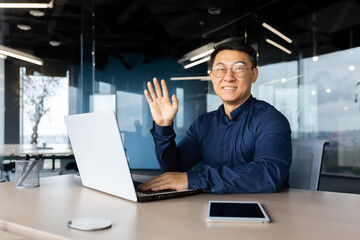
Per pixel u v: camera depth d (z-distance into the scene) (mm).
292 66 6461
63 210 731
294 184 1373
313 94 6656
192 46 6602
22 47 6508
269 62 6066
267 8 5871
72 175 1353
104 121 783
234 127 1238
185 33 6605
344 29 6387
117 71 6672
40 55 6602
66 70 6684
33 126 6488
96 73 6625
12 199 860
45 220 646
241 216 637
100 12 6344
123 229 578
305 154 1373
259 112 1215
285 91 6359
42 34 6551
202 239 520
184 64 6637
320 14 6176
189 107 6621
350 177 6219
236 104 1282
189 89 6633
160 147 1174
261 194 911
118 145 763
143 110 6625
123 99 6637
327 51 6582
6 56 6402
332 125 6543
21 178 1042
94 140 869
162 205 772
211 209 696
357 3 5848
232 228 582
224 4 5883
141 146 6570
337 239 523
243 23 6023
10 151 3299
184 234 546
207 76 6586
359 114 6285
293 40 6441
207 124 1352
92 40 5328
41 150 3447
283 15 6121
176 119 6605
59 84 6664
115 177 837
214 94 6570
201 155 1385
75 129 977
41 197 885
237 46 1240
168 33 6645
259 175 923
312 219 646
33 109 6508
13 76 6441
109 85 6645
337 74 6488
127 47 6676
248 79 1247
